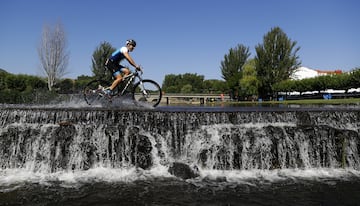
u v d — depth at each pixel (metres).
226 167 7.46
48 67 43.50
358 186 6.00
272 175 6.90
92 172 6.86
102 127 7.43
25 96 23.19
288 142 7.79
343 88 42.59
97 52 47.81
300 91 50.81
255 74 60.47
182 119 7.95
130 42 9.25
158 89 9.74
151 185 5.91
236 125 8.12
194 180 6.33
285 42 56.31
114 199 5.07
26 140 7.24
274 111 8.66
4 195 5.23
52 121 7.81
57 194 5.30
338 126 9.10
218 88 78.94
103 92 9.51
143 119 7.89
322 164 7.86
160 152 7.56
